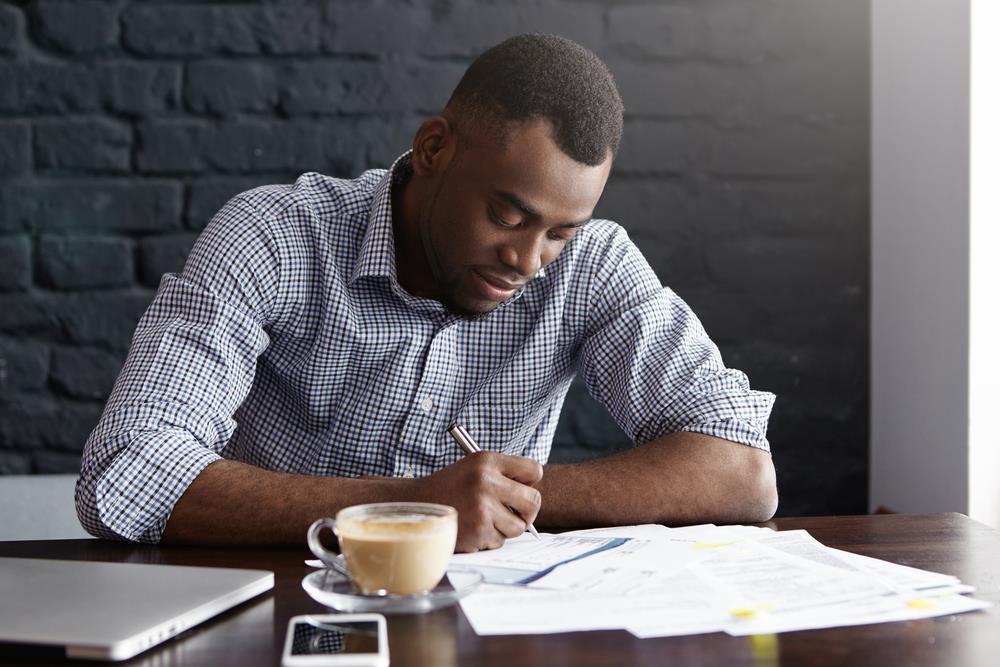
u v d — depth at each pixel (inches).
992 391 67.3
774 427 76.5
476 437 53.4
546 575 33.4
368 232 49.1
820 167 76.2
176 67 72.1
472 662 26.3
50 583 31.7
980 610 30.5
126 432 41.3
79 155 71.4
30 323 71.2
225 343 46.0
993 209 66.7
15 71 70.9
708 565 34.6
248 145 72.6
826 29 75.9
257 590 32.1
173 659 26.9
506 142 41.7
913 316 72.3
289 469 52.5
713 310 75.7
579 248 53.6
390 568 30.4
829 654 26.9
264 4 72.4
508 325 52.8
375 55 73.4
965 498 67.2
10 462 71.1
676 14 74.9
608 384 53.3
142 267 72.1
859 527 42.3
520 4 74.1
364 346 50.1
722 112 75.4
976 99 66.2
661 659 26.5
